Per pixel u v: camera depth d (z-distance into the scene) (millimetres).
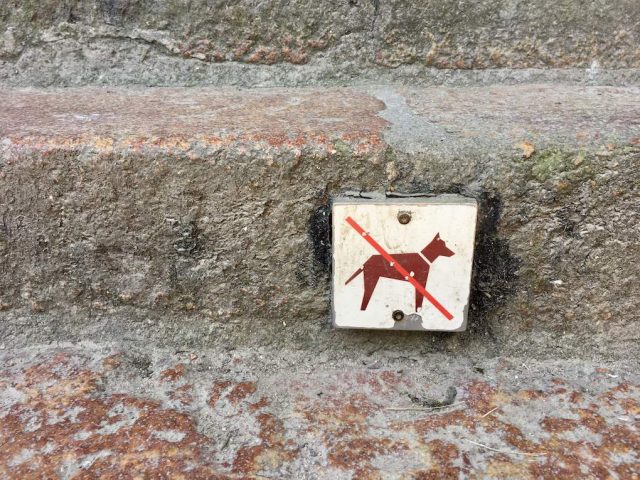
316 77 1207
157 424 812
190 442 783
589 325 919
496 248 881
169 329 973
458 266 860
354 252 864
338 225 852
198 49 1197
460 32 1171
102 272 938
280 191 862
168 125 915
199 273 925
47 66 1206
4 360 951
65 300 963
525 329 934
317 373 936
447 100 1079
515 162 832
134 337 979
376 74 1206
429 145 842
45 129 899
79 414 829
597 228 857
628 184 831
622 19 1156
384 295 885
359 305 895
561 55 1184
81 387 883
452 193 851
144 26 1184
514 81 1200
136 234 903
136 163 853
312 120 940
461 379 910
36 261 933
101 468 739
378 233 850
